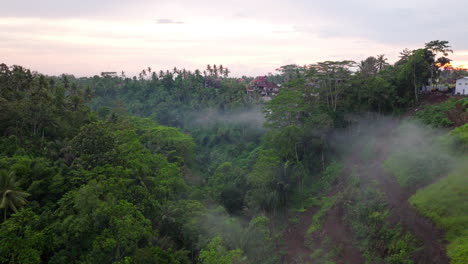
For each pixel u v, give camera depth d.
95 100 139.88
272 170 51.09
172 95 131.50
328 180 53.00
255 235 39.84
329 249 37.75
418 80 62.06
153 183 41.41
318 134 59.03
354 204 41.78
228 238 37.38
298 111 61.03
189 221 37.81
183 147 70.12
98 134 39.66
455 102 54.06
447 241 29.42
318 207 47.97
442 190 35.00
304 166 56.53
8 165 34.16
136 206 34.94
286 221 46.72
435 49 61.53
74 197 31.03
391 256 31.50
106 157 37.91
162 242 33.72
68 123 56.31
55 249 28.61
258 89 123.88
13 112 46.34
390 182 42.69
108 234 27.88
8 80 58.84
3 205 28.61
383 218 36.22
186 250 35.47
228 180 55.34
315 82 72.94
